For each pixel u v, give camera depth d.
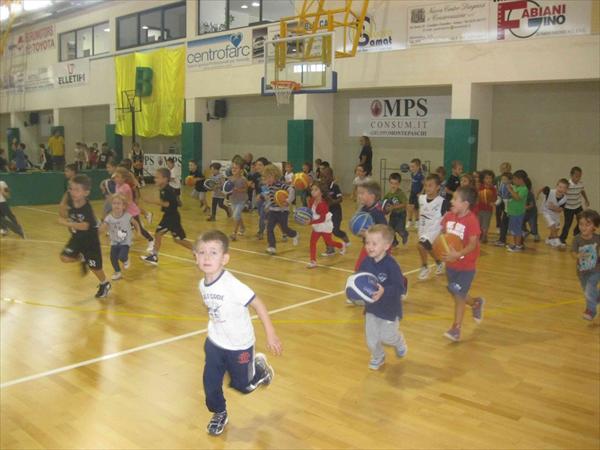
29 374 4.80
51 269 8.67
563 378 4.82
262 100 20.50
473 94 14.55
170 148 23.38
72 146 27.42
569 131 14.16
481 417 4.12
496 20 13.86
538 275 8.47
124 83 23.16
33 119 29.34
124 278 8.14
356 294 4.32
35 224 12.98
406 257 9.59
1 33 29.14
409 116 16.84
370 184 6.39
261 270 8.70
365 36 16.11
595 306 6.28
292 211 15.29
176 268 8.78
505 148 15.19
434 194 7.51
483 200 10.88
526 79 13.58
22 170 23.06
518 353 5.38
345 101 18.34
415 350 5.43
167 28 21.98
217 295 3.60
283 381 4.71
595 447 3.73
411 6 15.17
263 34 18.45
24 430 3.88
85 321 6.21
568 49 12.91
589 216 6.16
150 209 15.92
